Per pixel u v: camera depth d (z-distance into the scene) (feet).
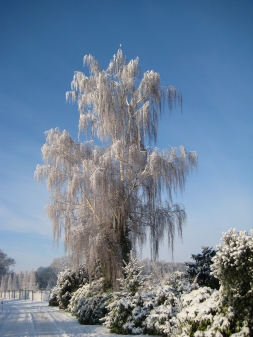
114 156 62.49
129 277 46.93
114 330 39.75
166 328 32.12
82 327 46.11
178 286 39.17
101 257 56.85
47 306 102.58
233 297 24.93
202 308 26.91
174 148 63.67
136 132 69.00
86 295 60.08
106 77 69.15
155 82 69.51
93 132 74.23
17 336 38.65
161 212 63.26
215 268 27.14
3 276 339.77
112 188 59.93
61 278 84.28
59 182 67.46
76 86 73.87
